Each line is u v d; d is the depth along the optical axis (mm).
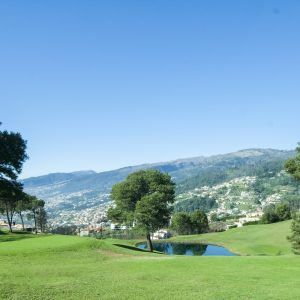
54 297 20703
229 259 37594
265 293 22578
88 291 22203
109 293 21891
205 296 21641
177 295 21812
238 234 126250
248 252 90375
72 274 27969
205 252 95062
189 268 31969
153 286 24094
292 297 21672
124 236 149625
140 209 71750
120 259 38094
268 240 105375
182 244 114438
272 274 29266
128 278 26734
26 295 20812
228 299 21094
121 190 75438
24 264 32500
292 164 56781
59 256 37500
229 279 26969
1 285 22750
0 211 126188
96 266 32531
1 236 75312
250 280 26688
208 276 28062
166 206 76438
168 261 36094
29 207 137625
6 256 35750
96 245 43656
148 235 76188
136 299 20734
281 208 182500
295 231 69188
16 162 64125
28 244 42688
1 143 62250
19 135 64875
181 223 170625
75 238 49344
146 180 76125
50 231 155000
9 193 66938
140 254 42625
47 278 26078
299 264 34438
